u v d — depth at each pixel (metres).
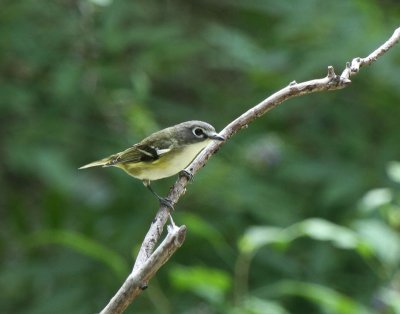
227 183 12.23
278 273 12.23
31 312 12.05
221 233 12.17
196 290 9.29
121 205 12.87
